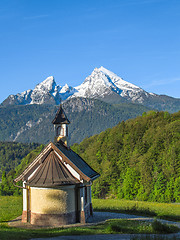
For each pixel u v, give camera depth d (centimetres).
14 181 3388
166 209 4800
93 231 2653
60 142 3769
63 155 3319
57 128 3791
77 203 3316
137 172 9888
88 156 13012
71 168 3319
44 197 3167
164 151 10188
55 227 3017
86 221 3400
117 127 14475
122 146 12294
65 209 3189
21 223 3253
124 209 4506
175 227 2983
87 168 3862
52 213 3152
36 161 3356
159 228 2795
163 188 8962
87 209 3606
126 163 11006
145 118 14500
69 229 2755
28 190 3334
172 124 11025
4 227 2916
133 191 9681
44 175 3219
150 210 4497
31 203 3253
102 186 10250
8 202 5209
